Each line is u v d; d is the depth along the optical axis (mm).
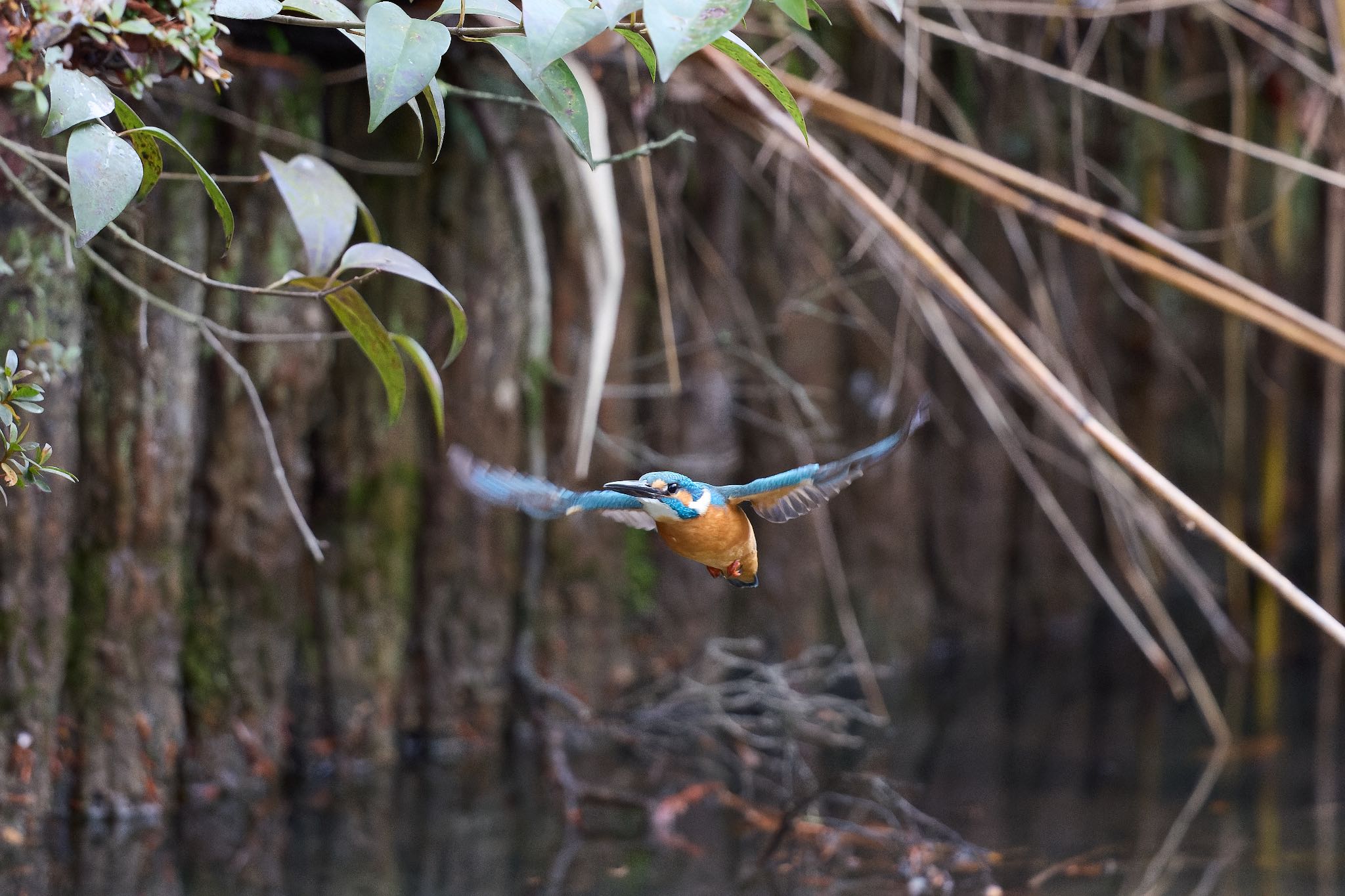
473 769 10250
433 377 5297
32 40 4145
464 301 10562
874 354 13430
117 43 4320
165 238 8867
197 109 8977
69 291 8211
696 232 11898
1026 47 12898
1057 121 13703
